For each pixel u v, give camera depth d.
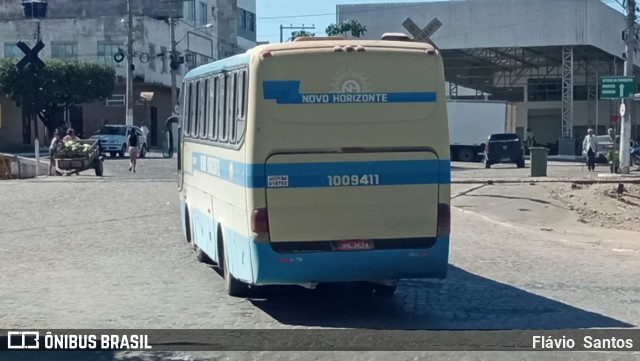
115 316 10.84
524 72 77.06
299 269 10.29
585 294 12.45
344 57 10.39
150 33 65.38
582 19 63.19
